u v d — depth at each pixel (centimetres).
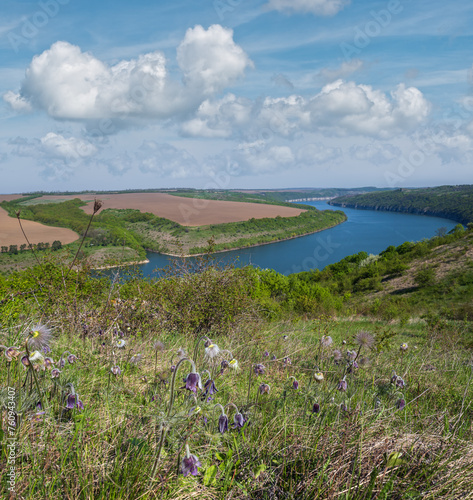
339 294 4250
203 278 743
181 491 173
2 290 515
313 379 316
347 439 216
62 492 162
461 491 185
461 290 3006
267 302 1084
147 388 289
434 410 326
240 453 212
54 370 228
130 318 591
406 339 1005
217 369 266
